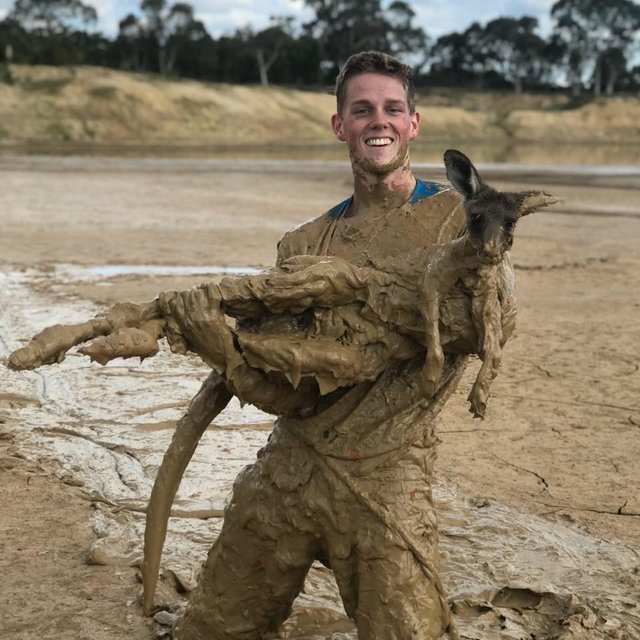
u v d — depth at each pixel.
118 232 17.22
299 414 3.20
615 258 15.16
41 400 7.24
